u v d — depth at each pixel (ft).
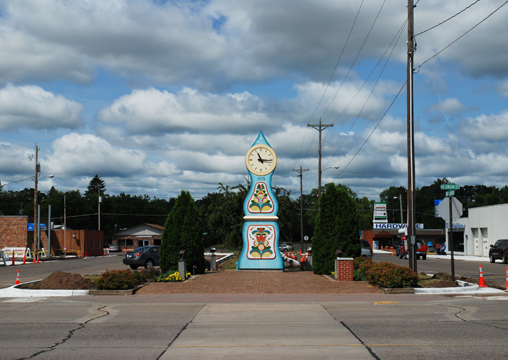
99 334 31.12
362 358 24.11
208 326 33.94
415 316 37.40
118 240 287.69
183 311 41.50
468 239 178.40
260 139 81.82
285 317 37.78
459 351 25.36
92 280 63.87
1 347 27.32
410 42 69.05
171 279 61.93
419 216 373.20
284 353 25.46
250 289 55.47
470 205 369.50
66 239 206.39
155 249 102.47
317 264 71.46
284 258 103.65
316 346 27.07
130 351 26.21
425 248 148.56
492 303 44.91
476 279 67.05
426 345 26.91
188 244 70.74
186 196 73.05
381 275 55.11
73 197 349.20
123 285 53.98
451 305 43.78
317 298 49.21
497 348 26.03
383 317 37.09
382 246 259.19
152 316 38.75
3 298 51.21
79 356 25.08
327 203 72.64
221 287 56.95
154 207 383.45
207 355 25.20
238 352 25.80
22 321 36.45
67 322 35.91
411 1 69.36
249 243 79.77
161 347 27.20
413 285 55.26
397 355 24.63
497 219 153.58
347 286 57.00
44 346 27.58
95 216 355.56
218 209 129.18
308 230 400.06
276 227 79.87
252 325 34.22
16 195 372.99
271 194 80.33
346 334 30.42
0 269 106.11
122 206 366.02
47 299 50.06
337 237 70.64
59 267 112.37
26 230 175.42
